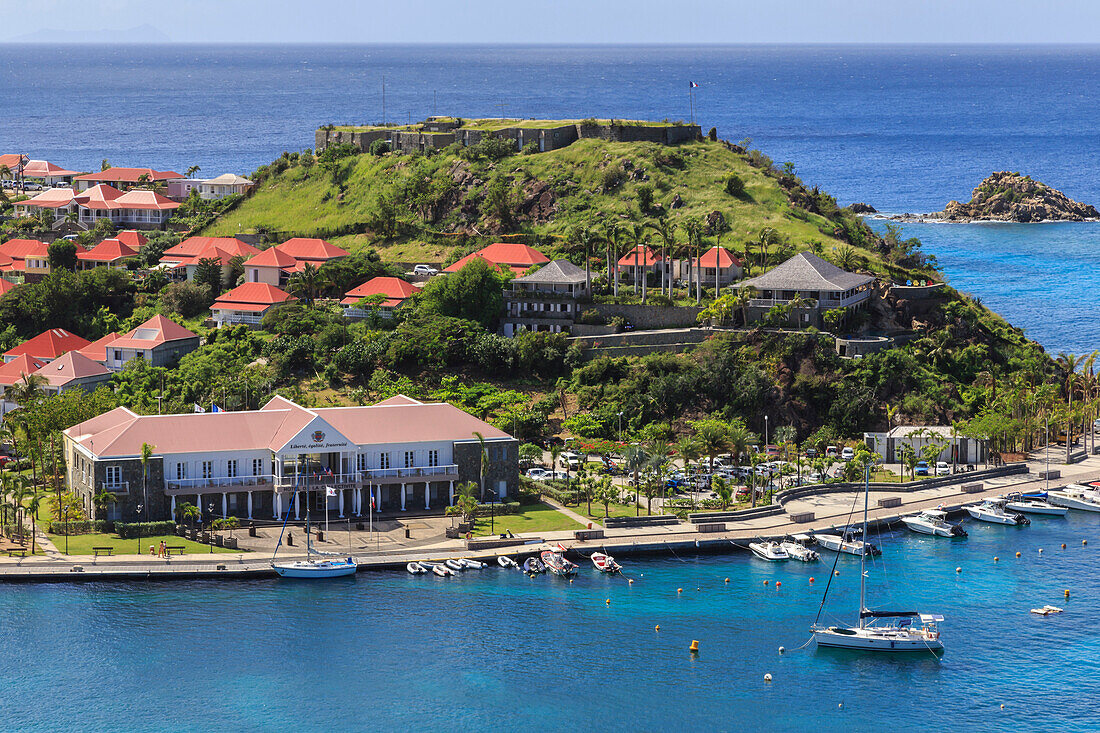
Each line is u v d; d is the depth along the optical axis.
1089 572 181.50
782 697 146.38
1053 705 145.12
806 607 168.00
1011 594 173.75
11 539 176.62
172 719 139.62
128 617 158.88
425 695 145.00
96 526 180.62
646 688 147.50
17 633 154.38
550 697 145.25
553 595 168.62
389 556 176.12
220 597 164.62
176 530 180.75
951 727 140.88
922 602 170.50
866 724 140.88
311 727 138.38
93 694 143.50
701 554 184.00
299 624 159.12
